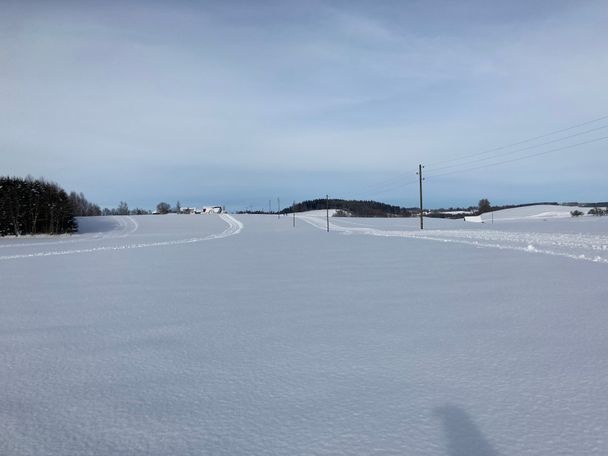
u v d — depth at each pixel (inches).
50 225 2089.1
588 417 111.1
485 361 156.7
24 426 114.7
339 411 118.6
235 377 147.6
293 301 284.2
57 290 354.6
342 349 176.1
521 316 224.5
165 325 226.5
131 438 106.7
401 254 623.5
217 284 370.9
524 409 116.8
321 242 1041.5
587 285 314.7
